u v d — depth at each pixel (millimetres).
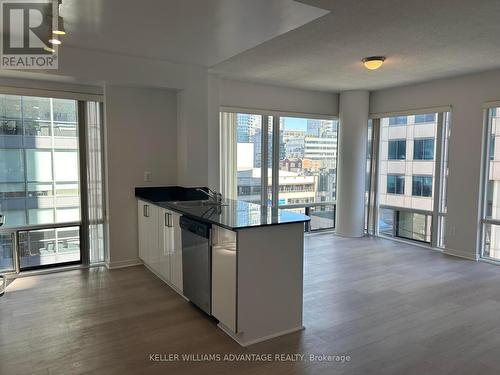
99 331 2912
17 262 4188
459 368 2428
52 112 4266
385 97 6238
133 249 4629
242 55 4184
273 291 2822
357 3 2736
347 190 6469
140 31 3232
